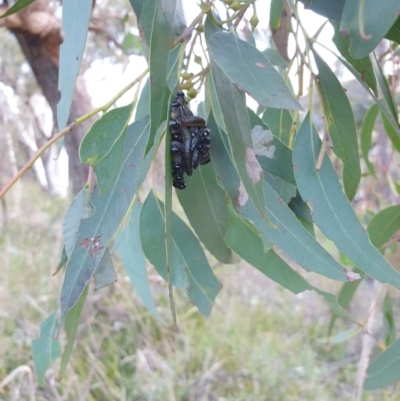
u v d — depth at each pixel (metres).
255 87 0.23
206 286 0.42
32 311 1.20
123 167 0.27
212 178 0.37
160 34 0.22
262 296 1.44
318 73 0.29
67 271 0.25
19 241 1.50
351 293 0.49
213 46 0.24
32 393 0.88
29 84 1.54
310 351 1.19
